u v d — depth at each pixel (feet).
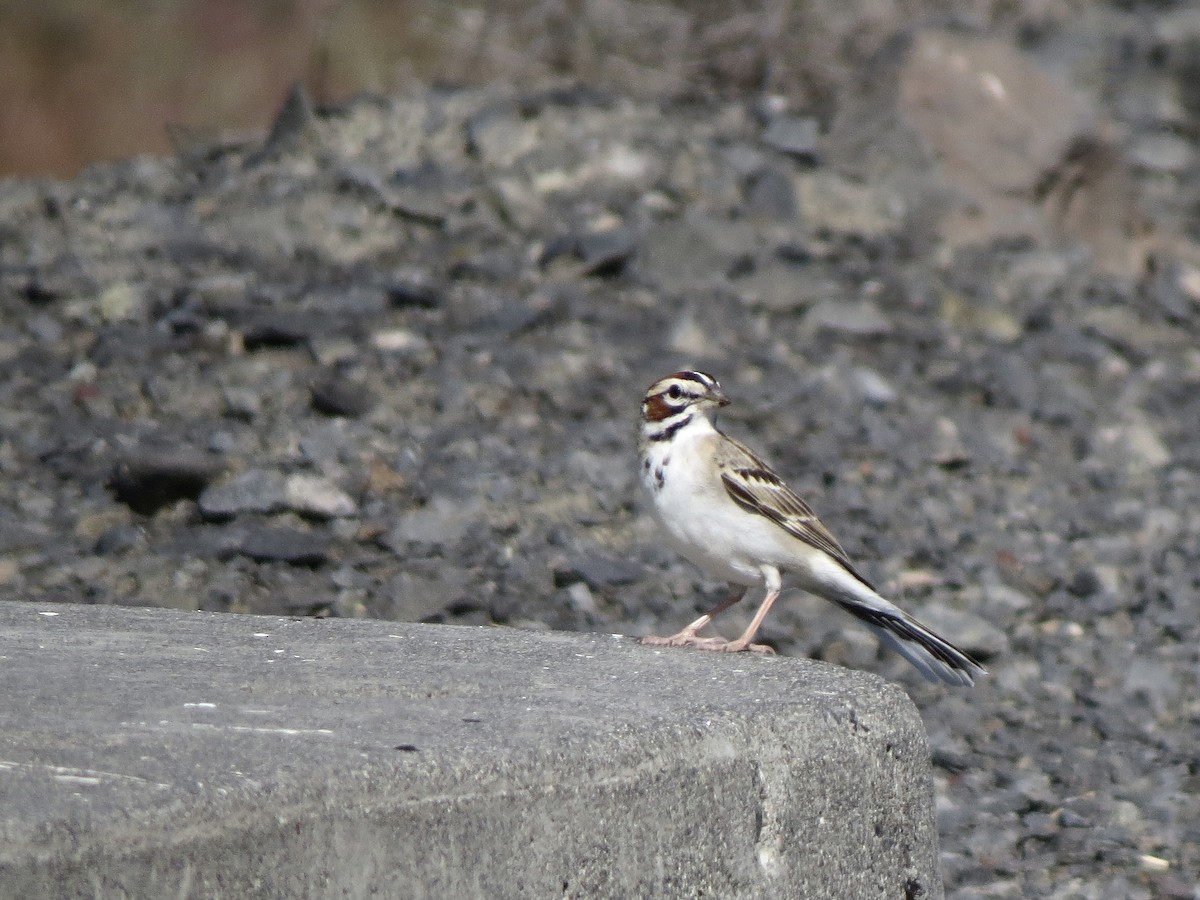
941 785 30.63
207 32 90.12
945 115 67.77
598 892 17.39
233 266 56.59
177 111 88.63
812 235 63.10
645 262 57.88
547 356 51.11
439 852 16.06
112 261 56.03
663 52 91.61
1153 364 57.41
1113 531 44.83
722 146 67.41
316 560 37.42
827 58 89.10
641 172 64.59
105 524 38.99
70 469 41.63
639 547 40.32
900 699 21.18
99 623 23.76
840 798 19.88
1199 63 88.48
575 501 42.04
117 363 48.52
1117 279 65.36
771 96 78.33
